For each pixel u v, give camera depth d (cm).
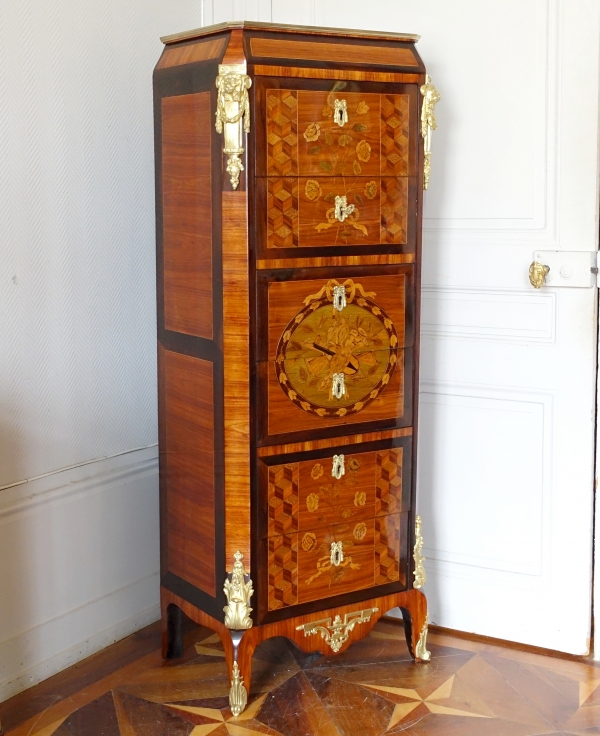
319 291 222
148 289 272
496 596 271
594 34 241
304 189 217
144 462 275
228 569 225
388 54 226
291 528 228
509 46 252
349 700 235
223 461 222
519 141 254
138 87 262
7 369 231
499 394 265
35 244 236
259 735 219
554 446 258
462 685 243
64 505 249
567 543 259
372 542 241
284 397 222
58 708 230
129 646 266
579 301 251
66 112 241
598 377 252
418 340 240
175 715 227
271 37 212
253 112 208
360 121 222
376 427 237
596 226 246
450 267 267
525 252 256
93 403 257
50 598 247
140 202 266
